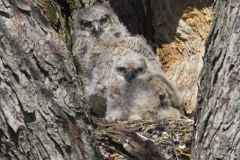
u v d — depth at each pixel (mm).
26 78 8422
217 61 9625
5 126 8367
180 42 15578
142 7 16031
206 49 10102
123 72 14344
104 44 15164
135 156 10906
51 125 8438
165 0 15805
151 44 15930
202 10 15703
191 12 15719
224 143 9094
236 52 9430
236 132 9062
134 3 16078
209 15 15656
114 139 11250
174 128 12422
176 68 15219
